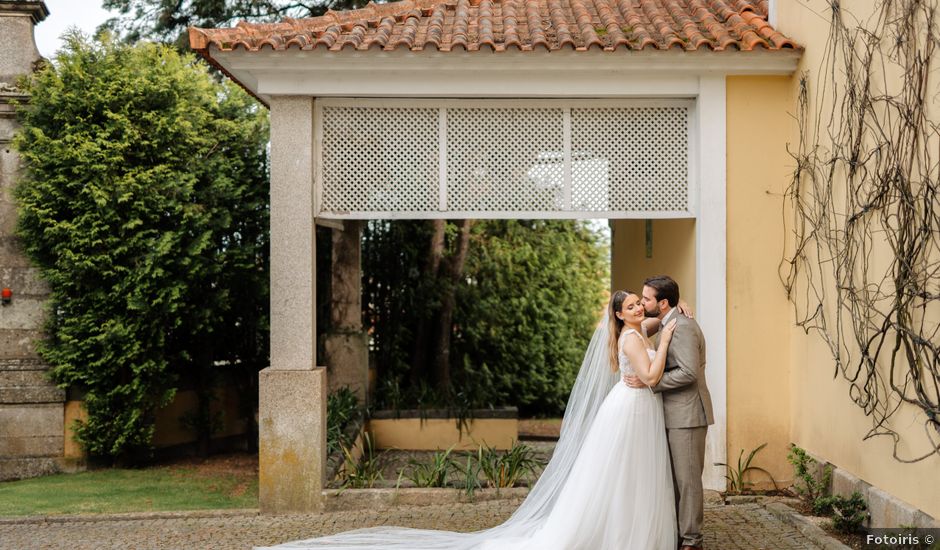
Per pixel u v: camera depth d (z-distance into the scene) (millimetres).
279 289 6738
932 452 4762
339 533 5836
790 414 6871
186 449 10086
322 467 6730
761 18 7164
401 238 12086
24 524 6465
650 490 5059
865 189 5578
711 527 5859
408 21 7324
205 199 9219
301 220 6758
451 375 13141
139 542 5887
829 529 5660
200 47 6488
